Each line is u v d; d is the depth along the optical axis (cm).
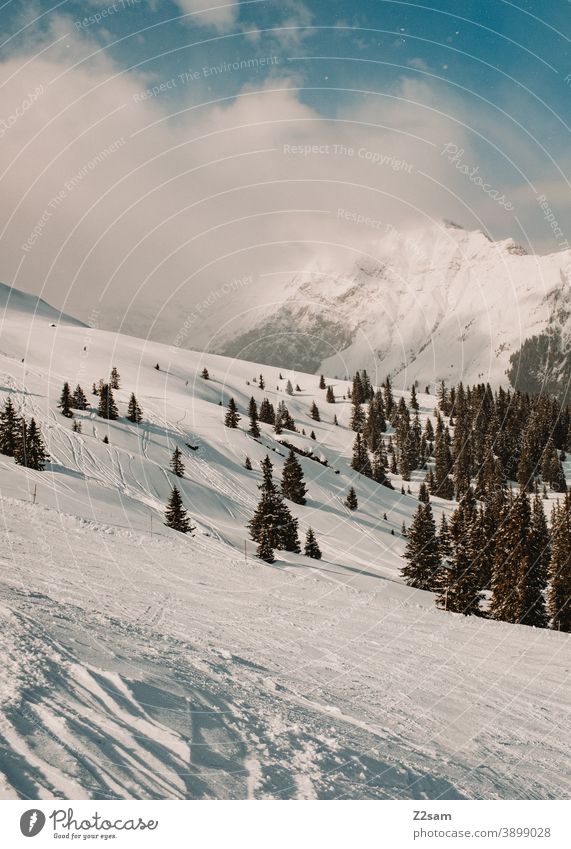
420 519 4309
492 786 742
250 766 565
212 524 4878
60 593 1253
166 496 5534
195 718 637
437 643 1702
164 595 1619
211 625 1366
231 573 2339
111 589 1502
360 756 689
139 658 797
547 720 1139
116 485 5309
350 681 1137
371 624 1828
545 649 1812
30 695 550
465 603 3541
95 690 611
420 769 721
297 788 550
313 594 2231
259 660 1123
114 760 486
